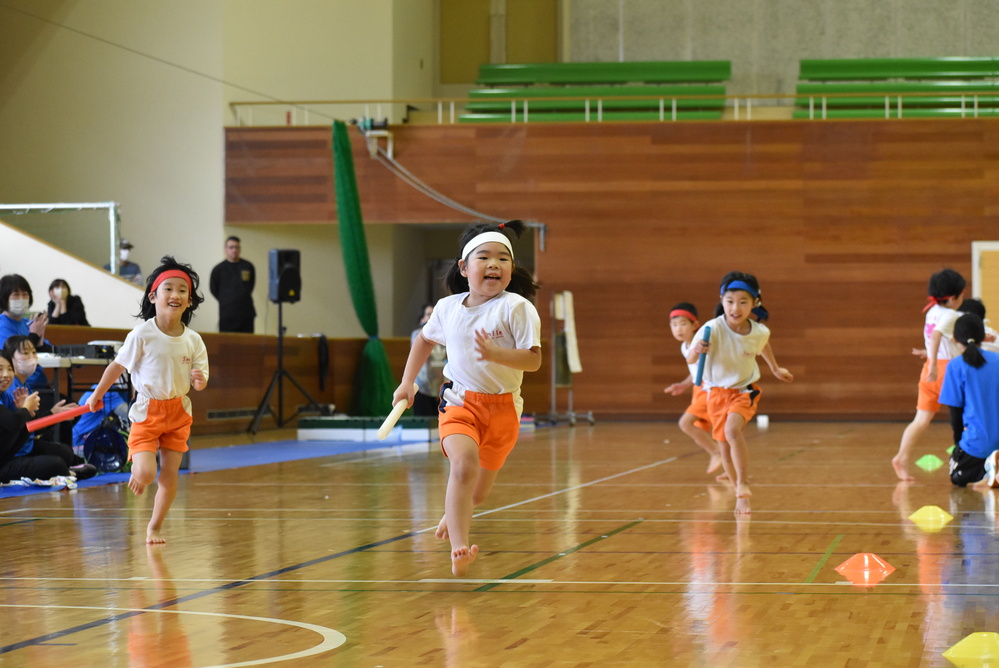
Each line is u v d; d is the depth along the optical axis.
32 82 18.72
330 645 3.30
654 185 17.91
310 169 18.05
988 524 6.06
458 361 4.21
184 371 5.61
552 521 6.25
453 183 17.95
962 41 21.73
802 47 22.00
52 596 4.10
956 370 8.10
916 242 17.62
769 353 7.34
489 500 7.31
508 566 4.73
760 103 21.97
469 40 23.11
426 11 21.97
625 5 22.45
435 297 22.66
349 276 16.58
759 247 17.83
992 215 17.52
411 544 5.38
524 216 17.95
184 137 18.33
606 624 3.59
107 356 9.16
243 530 5.90
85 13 18.62
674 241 17.91
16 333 8.93
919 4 21.81
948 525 6.03
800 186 17.78
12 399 7.93
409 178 17.97
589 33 22.53
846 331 17.73
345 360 17.22
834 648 3.23
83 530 5.92
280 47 18.81
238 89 18.45
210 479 8.84
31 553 5.14
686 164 17.91
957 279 8.66
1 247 14.34
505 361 3.90
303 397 16.44
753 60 22.11
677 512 6.65
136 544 5.42
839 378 17.75
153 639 3.39
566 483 8.45
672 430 15.66
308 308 19.48
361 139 18.02
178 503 7.18
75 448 9.13
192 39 18.38
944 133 17.59
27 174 18.69
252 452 11.84
